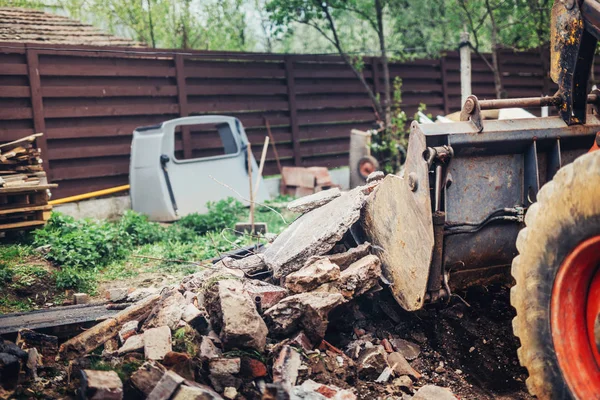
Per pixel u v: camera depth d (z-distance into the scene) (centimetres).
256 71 1258
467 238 459
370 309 511
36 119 993
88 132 1051
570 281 346
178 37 1638
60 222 827
